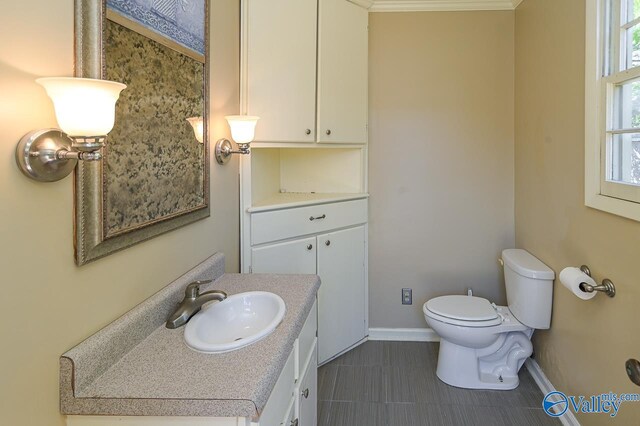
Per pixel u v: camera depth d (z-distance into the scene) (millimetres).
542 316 2127
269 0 2143
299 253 2338
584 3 1724
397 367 2531
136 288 1156
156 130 1225
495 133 2756
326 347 2562
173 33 1322
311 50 2305
